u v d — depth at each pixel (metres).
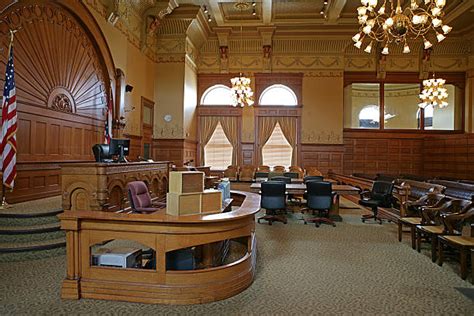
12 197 5.30
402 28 6.83
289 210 8.25
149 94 10.83
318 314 2.83
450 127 12.73
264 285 3.46
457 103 12.59
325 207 6.48
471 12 10.41
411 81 12.62
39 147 5.86
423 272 3.91
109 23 7.98
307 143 12.55
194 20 10.76
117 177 5.12
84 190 4.70
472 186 5.98
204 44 12.68
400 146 12.80
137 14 9.62
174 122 11.16
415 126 12.98
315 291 3.31
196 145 12.80
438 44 12.30
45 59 5.96
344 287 3.43
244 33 12.22
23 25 5.42
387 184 6.95
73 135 6.80
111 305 2.90
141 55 10.12
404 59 12.62
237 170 11.92
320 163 12.52
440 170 11.98
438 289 3.40
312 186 6.50
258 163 12.66
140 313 2.77
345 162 12.84
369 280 3.63
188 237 3.02
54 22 6.15
